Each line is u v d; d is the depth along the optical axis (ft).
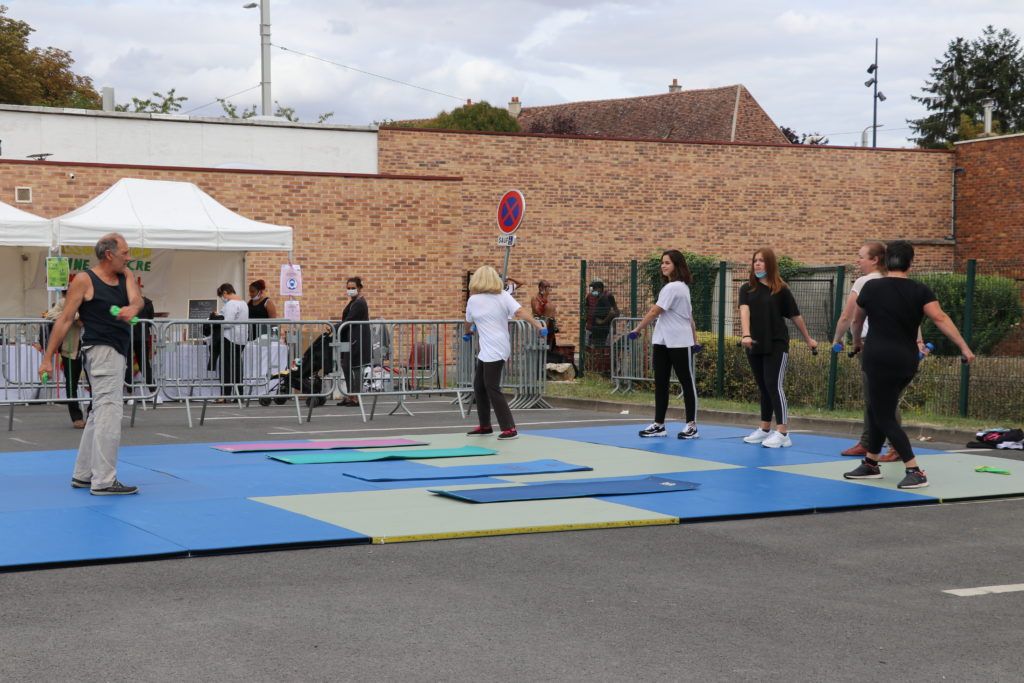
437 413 50.98
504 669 14.53
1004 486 29.48
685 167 94.17
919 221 103.19
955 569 20.51
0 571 19.58
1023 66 252.42
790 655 15.26
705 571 20.22
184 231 55.26
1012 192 99.76
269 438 40.27
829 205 99.55
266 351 45.16
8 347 42.63
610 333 58.80
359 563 20.57
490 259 88.69
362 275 74.23
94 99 171.22
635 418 48.60
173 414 49.24
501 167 88.69
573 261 90.99
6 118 76.48
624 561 20.95
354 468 32.01
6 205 55.11
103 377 26.94
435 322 49.08
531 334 53.26
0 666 14.44
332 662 14.74
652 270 68.95
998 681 14.28
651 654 15.24
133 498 26.76
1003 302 45.34
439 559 20.97
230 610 17.24
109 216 54.54
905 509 26.76
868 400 30.73
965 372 45.14
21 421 45.50
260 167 82.74
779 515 25.81
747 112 165.99
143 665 14.53
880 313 28.99
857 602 18.12
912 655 15.30
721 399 54.13
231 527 23.30
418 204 75.46
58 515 24.43
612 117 182.39
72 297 26.45
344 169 84.89
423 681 14.03
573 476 30.94
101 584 18.81
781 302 37.09
